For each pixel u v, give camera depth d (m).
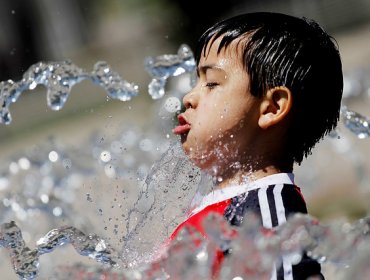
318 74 4.60
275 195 4.29
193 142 4.54
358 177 11.78
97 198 6.00
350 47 18.81
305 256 3.85
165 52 20.28
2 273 9.17
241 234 3.70
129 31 22.81
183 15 18.62
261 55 4.51
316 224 3.63
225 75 4.52
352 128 6.40
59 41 24.70
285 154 4.55
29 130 21.27
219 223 3.82
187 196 4.59
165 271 3.83
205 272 3.80
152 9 21.23
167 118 6.77
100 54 23.64
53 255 7.54
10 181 10.06
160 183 4.66
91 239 4.51
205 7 18.47
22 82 6.11
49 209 8.38
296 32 4.62
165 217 4.58
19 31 24.97
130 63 22.33
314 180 11.94
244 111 4.48
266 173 4.48
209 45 4.62
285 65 4.51
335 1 20.95
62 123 20.92
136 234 4.55
